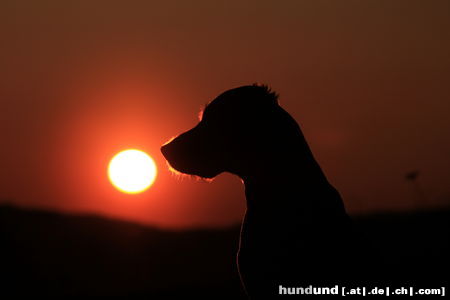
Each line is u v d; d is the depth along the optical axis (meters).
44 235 55.91
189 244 55.81
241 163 11.04
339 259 10.49
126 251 53.84
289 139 10.84
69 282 43.88
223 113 11.09
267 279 10.63
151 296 31.33
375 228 39.47
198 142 11.16
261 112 10.96
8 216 59.66
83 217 63.81
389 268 10.91
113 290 38.06
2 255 48.41
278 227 10.63
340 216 10.69
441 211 37.28
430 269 13.33
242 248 10.90
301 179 10.71
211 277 39.91
